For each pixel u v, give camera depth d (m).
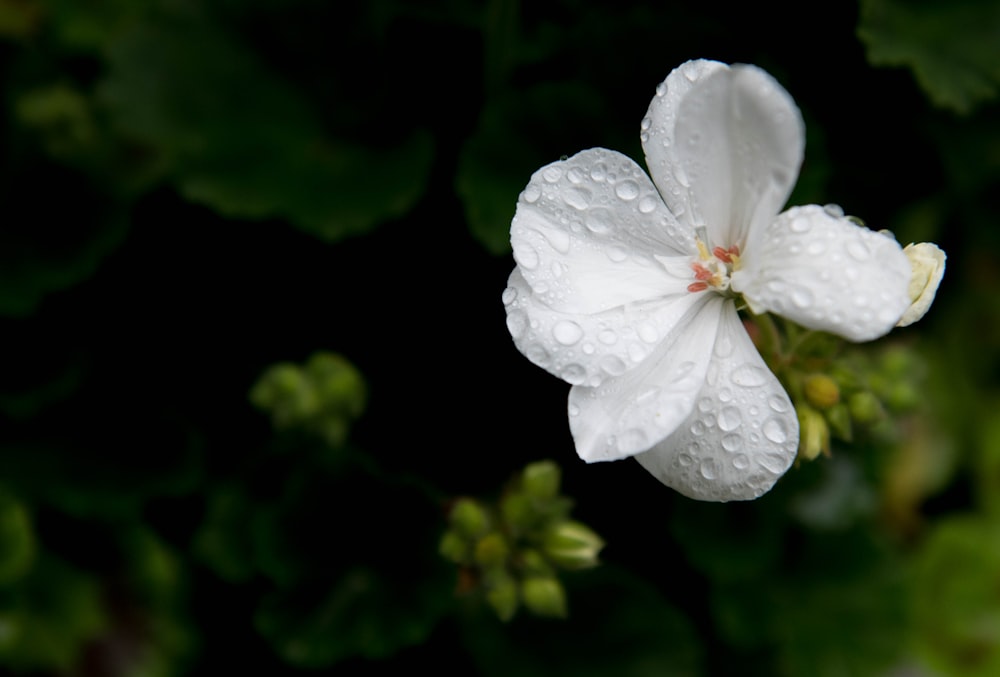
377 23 0.35
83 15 0.37
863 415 0.30
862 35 0.33
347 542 0.34
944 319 0.42
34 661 0.35
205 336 0.36
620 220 0.28
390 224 0.35
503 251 0.33
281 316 0.36
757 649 0.37
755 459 0.28
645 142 0.28
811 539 0.37
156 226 0.36
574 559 0.31
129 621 0.36
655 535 0.36
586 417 0.28
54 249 0.36
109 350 0.36
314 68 0.36
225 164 0.35
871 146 0.35
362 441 0.35
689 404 0.28
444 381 0.35
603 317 0.28
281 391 0.32
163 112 0.35
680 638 0.35
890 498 0.42
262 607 0.34
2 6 0.37
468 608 0.35
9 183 0.36
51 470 0.35
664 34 0.33
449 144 0.36
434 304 0.35
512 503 0.30
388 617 0.34
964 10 0.34
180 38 0.35
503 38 0.34
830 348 0.30
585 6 0.35
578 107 0.34
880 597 0.36
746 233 0.28
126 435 0.36
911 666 0.40
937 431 0.42
